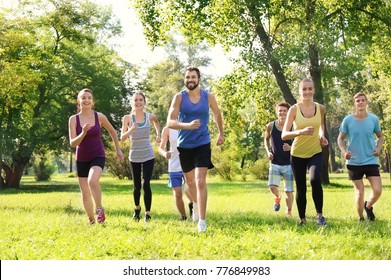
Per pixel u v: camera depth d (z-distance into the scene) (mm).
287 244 9109
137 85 66125
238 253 8609
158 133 14875
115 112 63562
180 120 11312
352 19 40375
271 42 39688
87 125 11875
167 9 42125
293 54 36594
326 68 38812
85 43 64375
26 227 12250
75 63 59062
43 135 57156
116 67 64750
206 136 11180
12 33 42094
